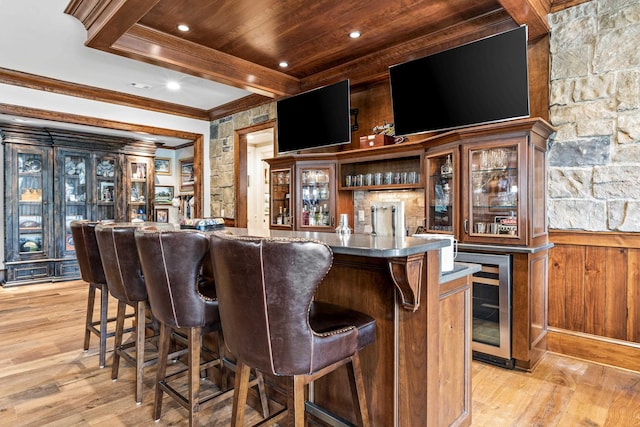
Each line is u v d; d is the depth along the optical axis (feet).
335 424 5.74
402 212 5.90
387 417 5.22
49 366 8.79
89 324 9.57
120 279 7.23
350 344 4.54
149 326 9.91
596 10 8.82
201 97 16.99
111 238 7.27
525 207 8.46
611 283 8.73
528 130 8.36
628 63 8.42
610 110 8.66
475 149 9.16
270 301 3.96
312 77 14.43
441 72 10.18
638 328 8.40
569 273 9.29
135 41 10.47
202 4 9.35
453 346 5.60
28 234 18.02
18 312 13.20
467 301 6.01
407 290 4.76
